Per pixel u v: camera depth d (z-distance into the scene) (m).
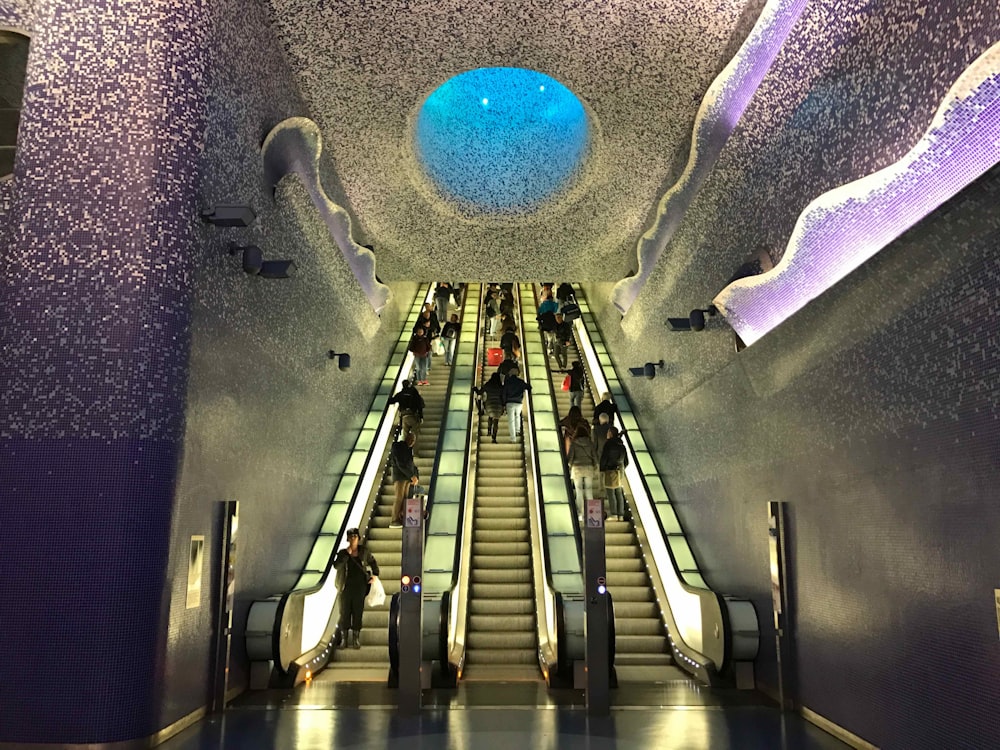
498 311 17.44
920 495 3.73
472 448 11.54
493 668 7.31
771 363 5.68
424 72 6.89
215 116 5.12
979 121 3.07
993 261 3.13
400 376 12.77
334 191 8.30
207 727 4.92
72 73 4.82
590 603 5.52
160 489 4.55
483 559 9.34
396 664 6.36
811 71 4.80
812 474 5.07
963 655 3.38
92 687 4.28
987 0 3.16
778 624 5.48
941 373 3.54
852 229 4.23
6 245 4.72
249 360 6.01
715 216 6.96
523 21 6.28
